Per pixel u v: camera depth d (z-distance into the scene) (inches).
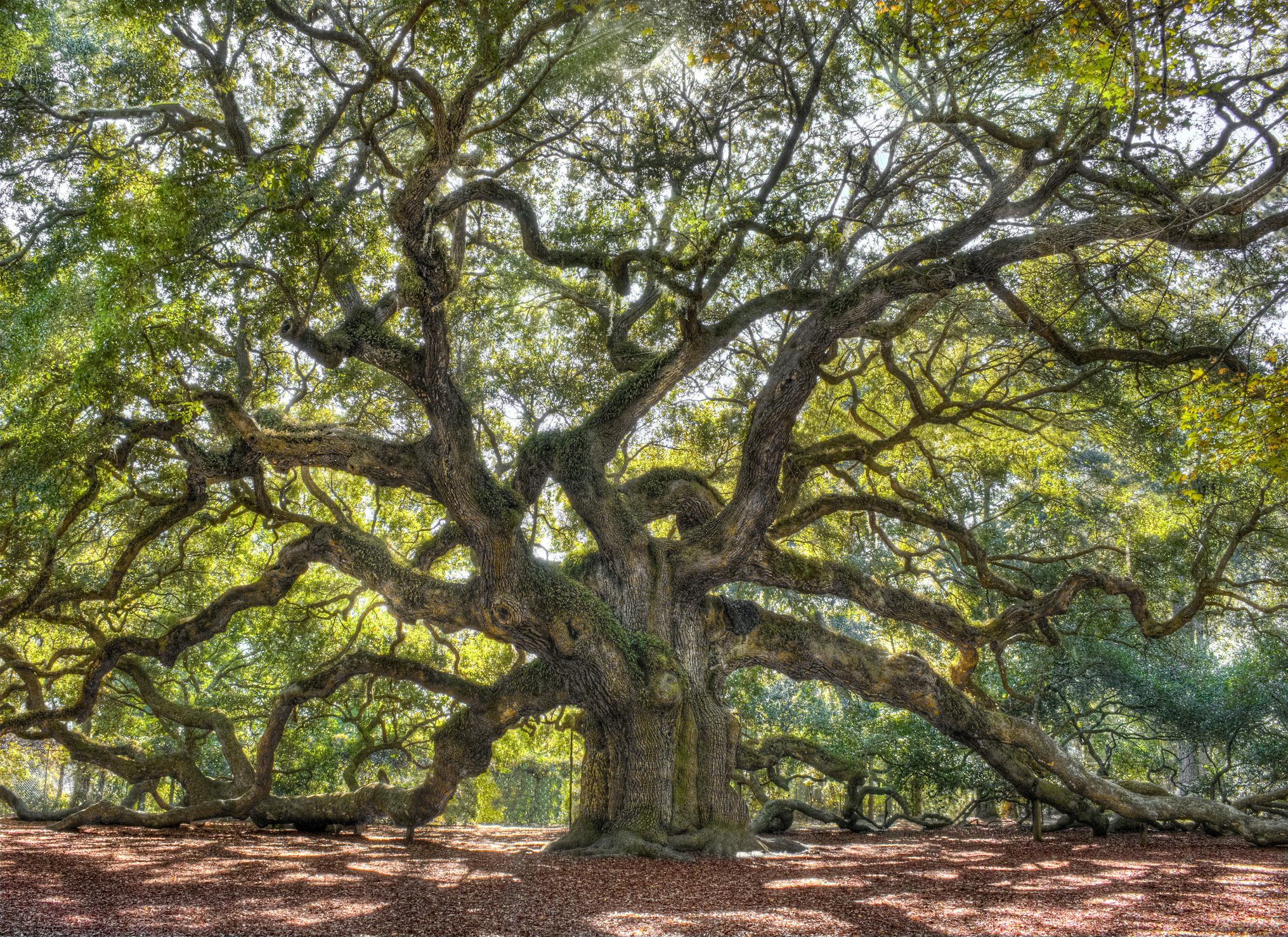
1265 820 786.2
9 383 667.4
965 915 389.4
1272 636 983.0
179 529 976.9
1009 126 670.5
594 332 902.4
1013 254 582.6
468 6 518.0
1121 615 1063.0
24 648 1079.0
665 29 606.9
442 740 757.9
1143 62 446.3
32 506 634.8
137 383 567.8
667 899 433.7
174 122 767.7
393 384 868.0
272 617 1055.0
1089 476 1071.0
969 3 491.5
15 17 649.0
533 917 381.4
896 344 903.7
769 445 682.2
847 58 661.3
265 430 671.8
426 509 1017.5
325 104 749.3
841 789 1464.1
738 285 786.2
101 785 1510.8
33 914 370.0
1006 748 836.0
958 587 1120.2
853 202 732.7
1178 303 713.0
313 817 847.1
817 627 816.3
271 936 328.8
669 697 671.8
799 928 356.2
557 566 809.5
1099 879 525.0
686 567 741.9
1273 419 425.7
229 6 682.2
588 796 713.6
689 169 689.0
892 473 942.4
